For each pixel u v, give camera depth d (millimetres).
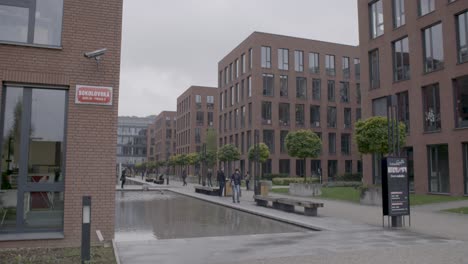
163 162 78125
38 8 8938
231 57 54594
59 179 8781
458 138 22062
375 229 11156
